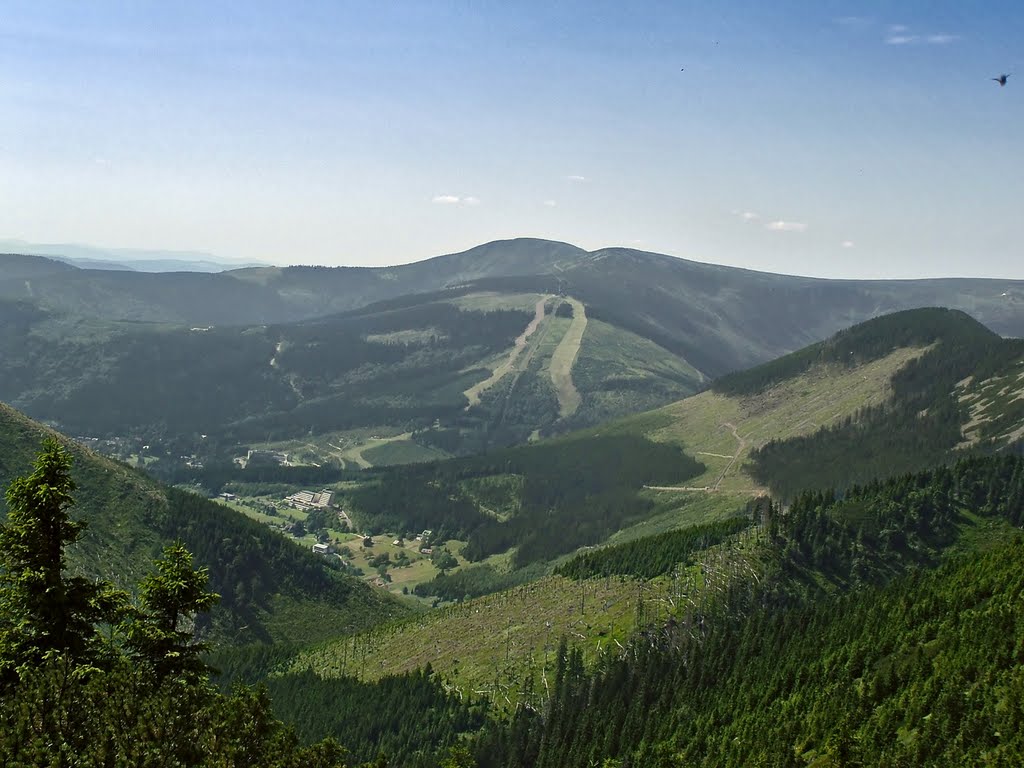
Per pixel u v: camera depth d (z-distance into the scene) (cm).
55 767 5528
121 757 5853
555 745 15088
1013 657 11188
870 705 12019
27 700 5988
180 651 7181
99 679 6419
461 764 10819
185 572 7288
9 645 6331
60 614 6444
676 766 12975
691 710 14662
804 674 13888
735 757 12319
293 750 7488
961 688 11025
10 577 6303
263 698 7544
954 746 10019
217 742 6625
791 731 12206
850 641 14388
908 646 13125
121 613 6806
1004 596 13050
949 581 14875
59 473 6525
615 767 13875
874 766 10262
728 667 15550
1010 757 9194
